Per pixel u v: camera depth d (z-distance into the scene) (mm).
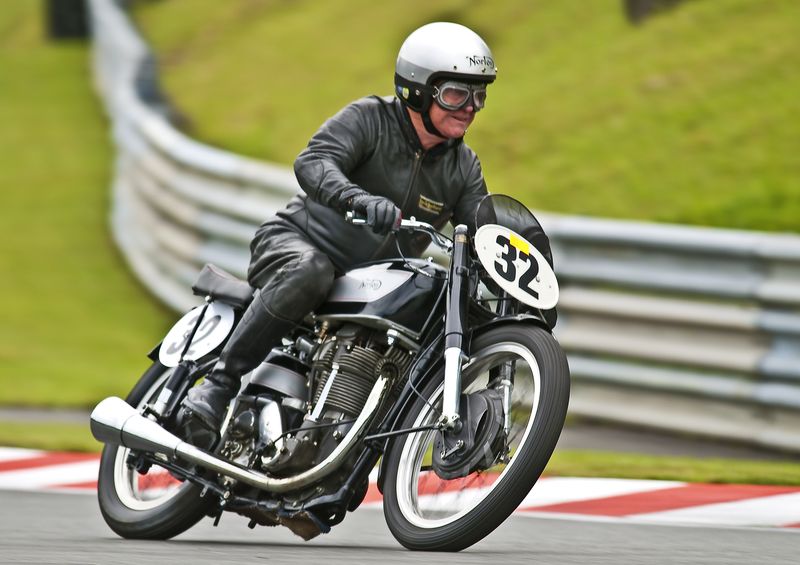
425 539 13648
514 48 48719
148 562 12258
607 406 27047
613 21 47156
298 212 15438
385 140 14977
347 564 12305
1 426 26000
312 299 14781
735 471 21016
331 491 14336
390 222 13961
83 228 49812
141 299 41719
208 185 37188
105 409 16344
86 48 82250
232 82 60375
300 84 56531
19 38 88250
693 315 25688
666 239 26125
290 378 15086
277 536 16828
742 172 34625
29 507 18344
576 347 27547
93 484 20984
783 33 40781
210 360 16391
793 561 13664
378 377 14508
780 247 24531
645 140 37625
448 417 13320
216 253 36938
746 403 25078
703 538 15852
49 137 62500
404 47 14758
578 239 27469
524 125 41062
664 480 20297
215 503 16062
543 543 15289
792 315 24500
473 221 15414
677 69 41000
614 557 13797
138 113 45031
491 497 13242
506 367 13789
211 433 15430
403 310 14344
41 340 37344
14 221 50938
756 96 37969
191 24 73250
